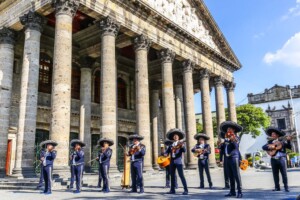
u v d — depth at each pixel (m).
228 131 10.48
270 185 15.55
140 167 12.77
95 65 33.66
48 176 12.95
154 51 33.41
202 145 15.04
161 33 28.50
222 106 36.75
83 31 27.73
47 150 13.45
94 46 28.12
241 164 10.29
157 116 37.97
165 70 28.36
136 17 25.77
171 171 12.07
